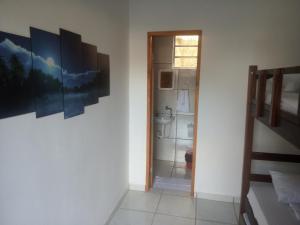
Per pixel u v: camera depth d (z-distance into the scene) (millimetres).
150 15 2963
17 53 1233
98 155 2303
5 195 1214
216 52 2850
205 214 2818
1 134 1171
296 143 1148
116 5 2578
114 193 2795
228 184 3078
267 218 1859
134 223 2635
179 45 4055
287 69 1304
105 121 2432
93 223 2268
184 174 3867
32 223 1420
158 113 4316
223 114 2947
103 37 2293
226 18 2773
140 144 3264
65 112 1691
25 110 1309
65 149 1730
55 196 1638
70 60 1716
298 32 2641
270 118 1483
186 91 4133
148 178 3332
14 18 1212
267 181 2516
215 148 3035
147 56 3051
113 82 2602
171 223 2648
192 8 2840
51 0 1493
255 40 2742
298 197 2004
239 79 2844
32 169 1397
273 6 2652
